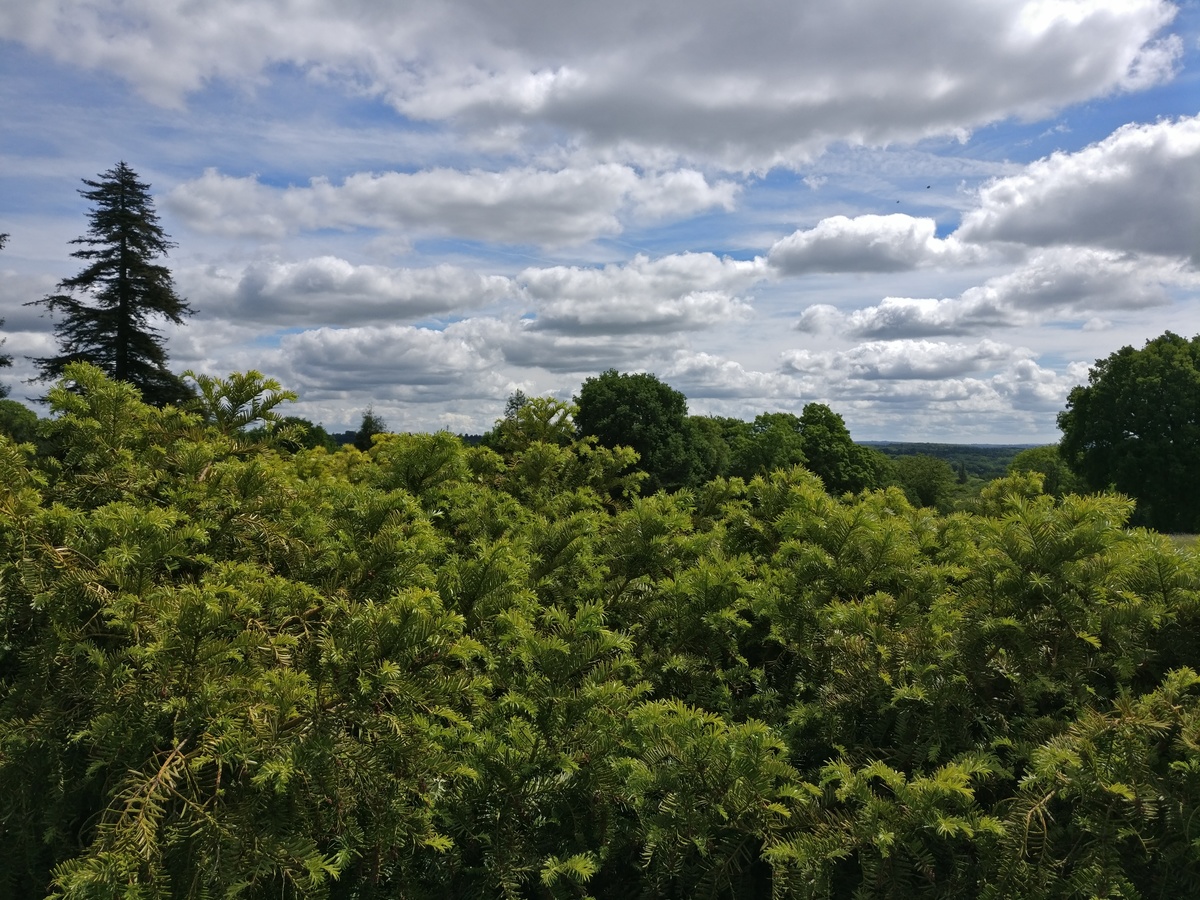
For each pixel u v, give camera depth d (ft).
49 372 127.13
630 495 14.17
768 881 6.75
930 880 5.93
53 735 6.48
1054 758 5.72
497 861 6.35
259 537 8.47
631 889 6.93
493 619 7.95
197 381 10.90
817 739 7.52
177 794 5.48
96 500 8.70
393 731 5.90
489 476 14.05
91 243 134.10
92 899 4.81
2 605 6.94
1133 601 7.30
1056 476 232.73
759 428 182.19
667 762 6.28
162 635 6.04
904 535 9.50
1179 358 147.54
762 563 10.64
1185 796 5.60
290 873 5.50
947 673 7.13
